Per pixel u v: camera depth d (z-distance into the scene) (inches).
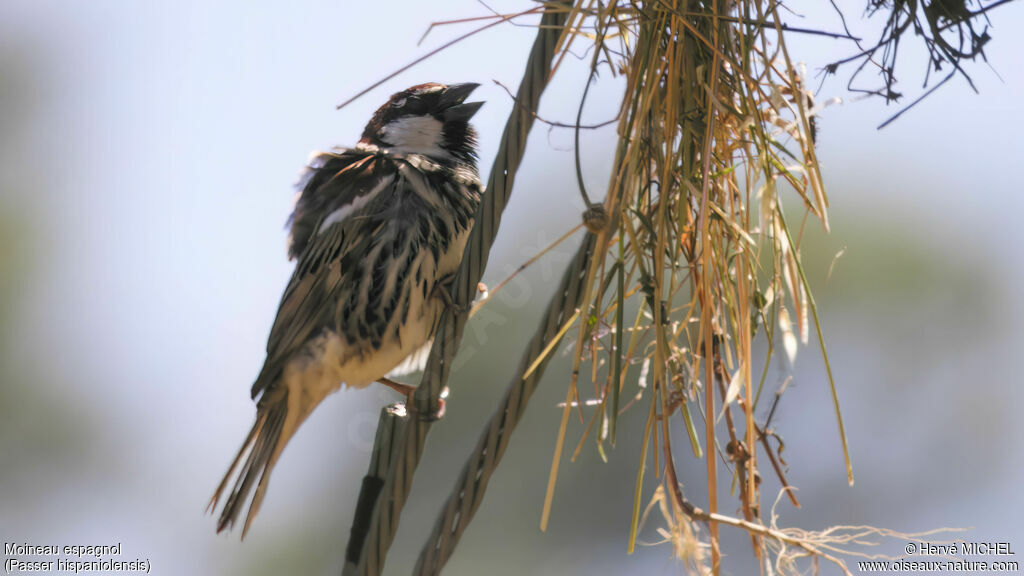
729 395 211.8
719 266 223.8
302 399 280.5
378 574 227.1
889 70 223.6
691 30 215.3
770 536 211.8
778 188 222.4
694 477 430.3
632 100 215.9
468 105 307.9
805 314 213.6
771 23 218.7
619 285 206.1
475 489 216.8
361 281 274.4
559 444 203.6
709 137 209.5
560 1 224.1
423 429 229.6
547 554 513.0
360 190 281.1
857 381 570.9
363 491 236.8
